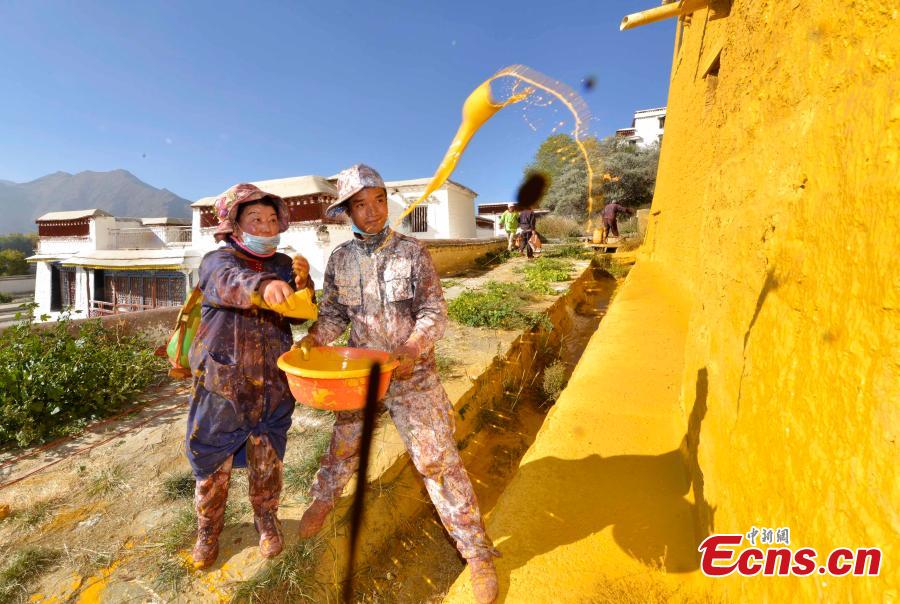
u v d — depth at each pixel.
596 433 2.94
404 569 2.71
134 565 2.34
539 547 2.08
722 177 2.52
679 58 9.77
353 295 2.07
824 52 1.30
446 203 24.80
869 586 0.79
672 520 2.18
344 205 2.03
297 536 2.46
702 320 2.60
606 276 13.38
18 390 3.84
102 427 3.93
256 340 2.02
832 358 0.98
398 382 2.01
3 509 2.76
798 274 1.21
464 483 2.00
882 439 0.79
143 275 22.00
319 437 3.54
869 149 0.91
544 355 7.14
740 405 1.57
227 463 2.13
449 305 8.05
